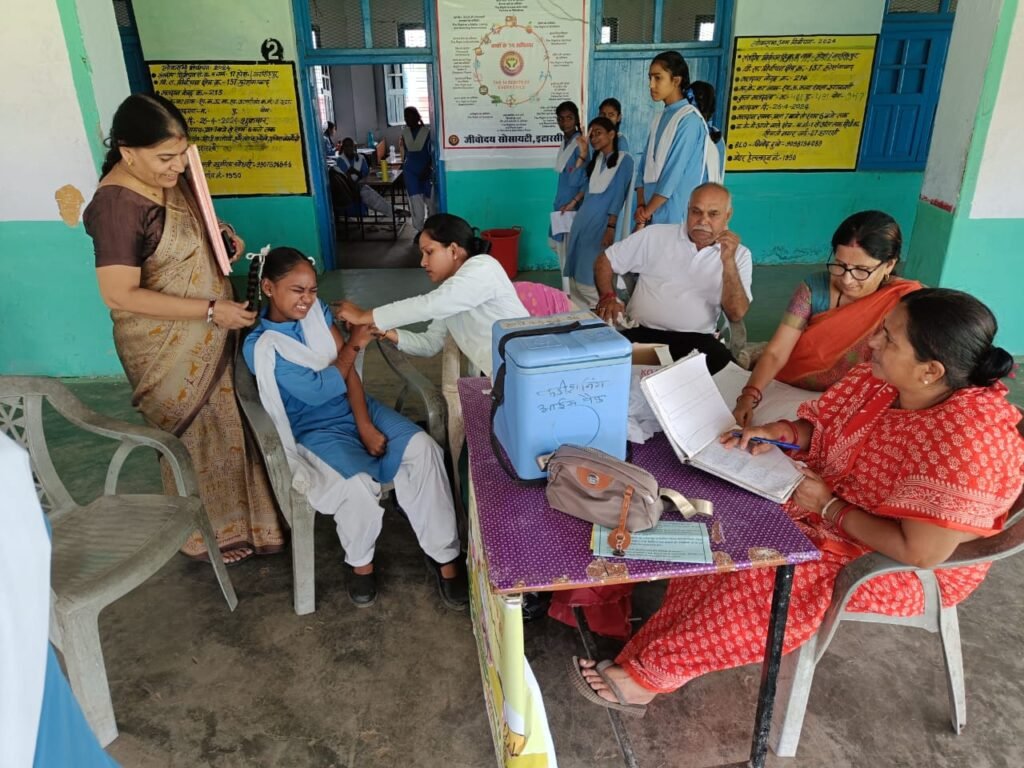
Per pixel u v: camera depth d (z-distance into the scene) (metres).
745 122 5.71
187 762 1.65
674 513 1.40
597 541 1.31
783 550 1.29
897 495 1.35
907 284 1.98
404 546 2.44
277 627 2.07
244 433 2.22
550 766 1.38
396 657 1.96
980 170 3.62
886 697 1.81
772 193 5.93
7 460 0.68
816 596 1.50
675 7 5.55
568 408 1.43
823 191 5.92
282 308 2.06
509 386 1.45
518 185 5.82
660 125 3.63
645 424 1.75
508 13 5.35
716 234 2.50
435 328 2.51
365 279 5.84
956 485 1.28
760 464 1.54
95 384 3.85
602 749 1.68
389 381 3.81
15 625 0.67
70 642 1.57
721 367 2.58
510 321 1.57
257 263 2.05
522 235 5.99
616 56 5.56
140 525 1.79
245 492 2.31
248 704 1.81
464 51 5.42
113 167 1.88
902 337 1.33
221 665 1.93
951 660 1.64
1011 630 2.02
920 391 1.38
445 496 2.10
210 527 2.00
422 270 6.09
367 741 1.70
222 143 5.48
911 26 5.42
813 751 1.66
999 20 3.34
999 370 1.30
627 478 1.32
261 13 5.15
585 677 1.66
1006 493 1.29
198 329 2.05
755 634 1.51
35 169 3.54
